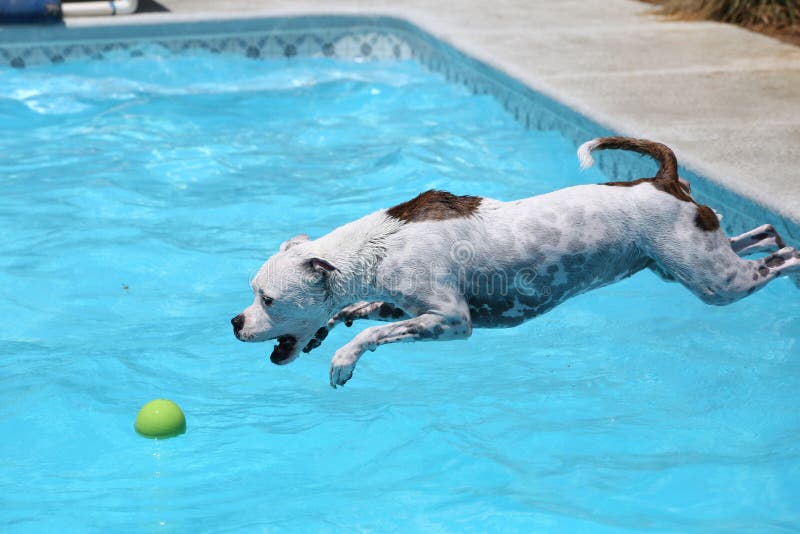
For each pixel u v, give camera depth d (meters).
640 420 5.22
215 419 5.34
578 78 10.04
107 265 7.29
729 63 10.58
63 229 7.87
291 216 8.12
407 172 8.93
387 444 5.05
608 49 11.37
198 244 7.64
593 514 4.30
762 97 9.20
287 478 4.75
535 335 6.34
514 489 4.54
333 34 13.62
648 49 11.33
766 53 10.99
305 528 4.27
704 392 5.50
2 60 12.60
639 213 4.89
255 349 6.17
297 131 10.40
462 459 4.84
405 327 4.67
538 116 9.90
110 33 12.91
